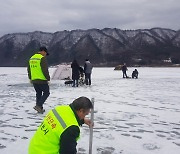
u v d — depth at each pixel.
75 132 3.28
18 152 5.57
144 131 7.51
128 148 6.03
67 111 3.37
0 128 7.46
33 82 9.23
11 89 18.19
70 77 28.86
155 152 5.83
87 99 3.44
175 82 25.69
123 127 7.86
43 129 3.40
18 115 9.14
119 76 36.72
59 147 3.33
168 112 10.34
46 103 11.70
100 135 6.92
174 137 7.04
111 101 12.76
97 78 31.88
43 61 9.02
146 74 43.31
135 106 11.47
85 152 5.64
